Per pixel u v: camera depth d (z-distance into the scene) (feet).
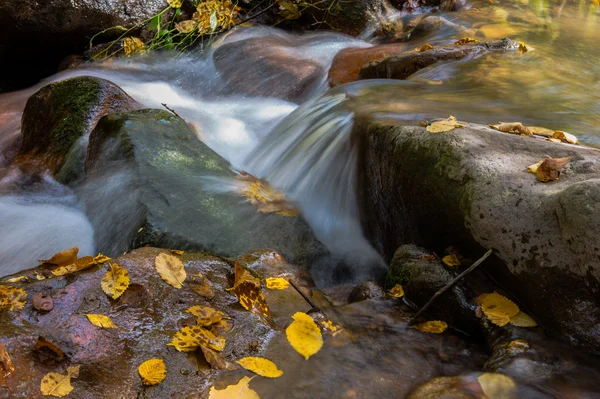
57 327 6.98
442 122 10.08
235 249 10.40
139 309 7.59
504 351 7.14
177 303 7.84
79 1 22.50
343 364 7.11
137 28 23.90
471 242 8.46
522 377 6.68
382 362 7.23
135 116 13.43
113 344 6.94
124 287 7.74
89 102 15.23
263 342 7.41
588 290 7.09
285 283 8.95
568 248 7.24
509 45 18.83
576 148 9.07
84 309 7.38
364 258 11.70
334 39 25.08
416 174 9.52
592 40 20.70
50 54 23.97
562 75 16.60
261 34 25.29
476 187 8.39
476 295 8.09
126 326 7.26
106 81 15.90
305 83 20.80
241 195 12.04
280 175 13.91
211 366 6.83
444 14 24.39
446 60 17.87
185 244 10.12
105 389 6.33
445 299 8.19
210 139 16.49
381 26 25.54
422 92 15.10
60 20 22.45
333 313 8.31
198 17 22.86
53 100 15.70
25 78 24.62
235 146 16.43
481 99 14.40
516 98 14.57
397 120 11.71
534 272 7.61
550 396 6.45
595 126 12.61
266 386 6.63
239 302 8.08
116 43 23.66
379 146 10.92
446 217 8.86
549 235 7.50
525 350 7.08
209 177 12.41
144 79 22.45
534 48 19.16
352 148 12.33
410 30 25.17
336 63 20.86
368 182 11.62
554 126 12.53
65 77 21.94
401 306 8.62
